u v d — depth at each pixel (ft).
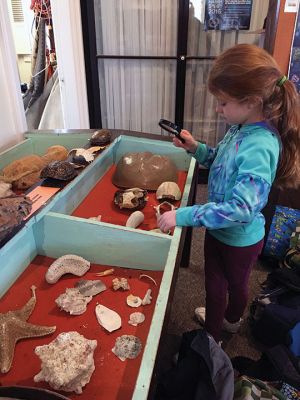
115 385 1.94
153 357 1.80
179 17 7.86
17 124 4.80
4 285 2.59
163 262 2.79
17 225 2.63
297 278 4.77
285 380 3.41
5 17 4.32
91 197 4.08
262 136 2.82
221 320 3.99
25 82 11.09
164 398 3.15
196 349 3.21
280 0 6.05
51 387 1.87
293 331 4.14
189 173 4.16
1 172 4.08
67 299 2.45
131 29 8.19
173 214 2.91
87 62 8.37
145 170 4.32
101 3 7.91
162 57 8.40
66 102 8.19
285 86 2.77
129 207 3.77
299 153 3.01
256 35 8.09
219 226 2.74
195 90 8.79
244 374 3.58
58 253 2.99
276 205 5.83
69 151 4.78
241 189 2.68
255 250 3.53
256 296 4.90
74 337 2.01
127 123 9.29
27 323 2.27
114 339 2.24
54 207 3.12
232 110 2.87
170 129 3.93
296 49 6.24
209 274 3.82
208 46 8.31
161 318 2.02
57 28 7.45
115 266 2.93
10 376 1.97
